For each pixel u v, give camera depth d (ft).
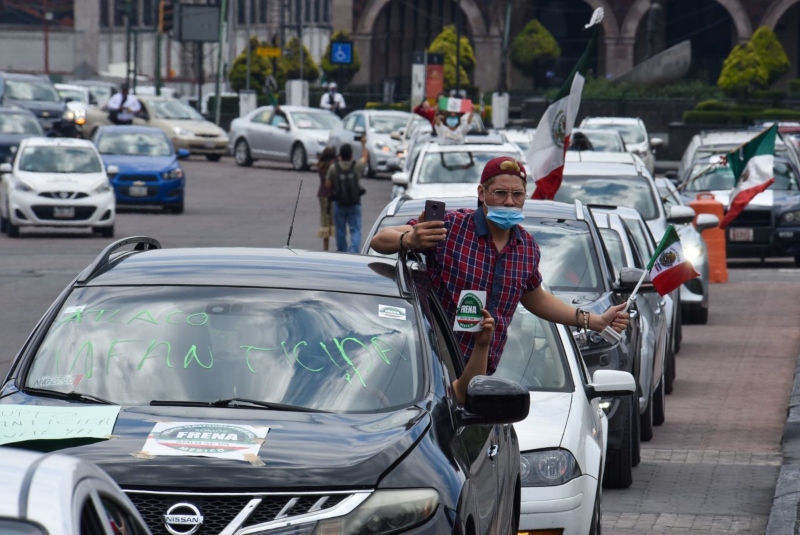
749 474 81.82
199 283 44.11
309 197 291.58
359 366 40.75
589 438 58.90
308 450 35.73
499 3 595.47
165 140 260.01
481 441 42.60
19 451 25.61
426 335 42.83
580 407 60.23
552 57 578.25
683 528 69.41
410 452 36.55
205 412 38.27
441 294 49.98
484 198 48.83
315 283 44.24
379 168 341.41
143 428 36.73
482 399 40.78
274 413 38.52
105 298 43.65
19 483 23.35
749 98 505.66
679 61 248.32
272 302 43.04
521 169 48.62
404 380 40.63
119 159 252.42
